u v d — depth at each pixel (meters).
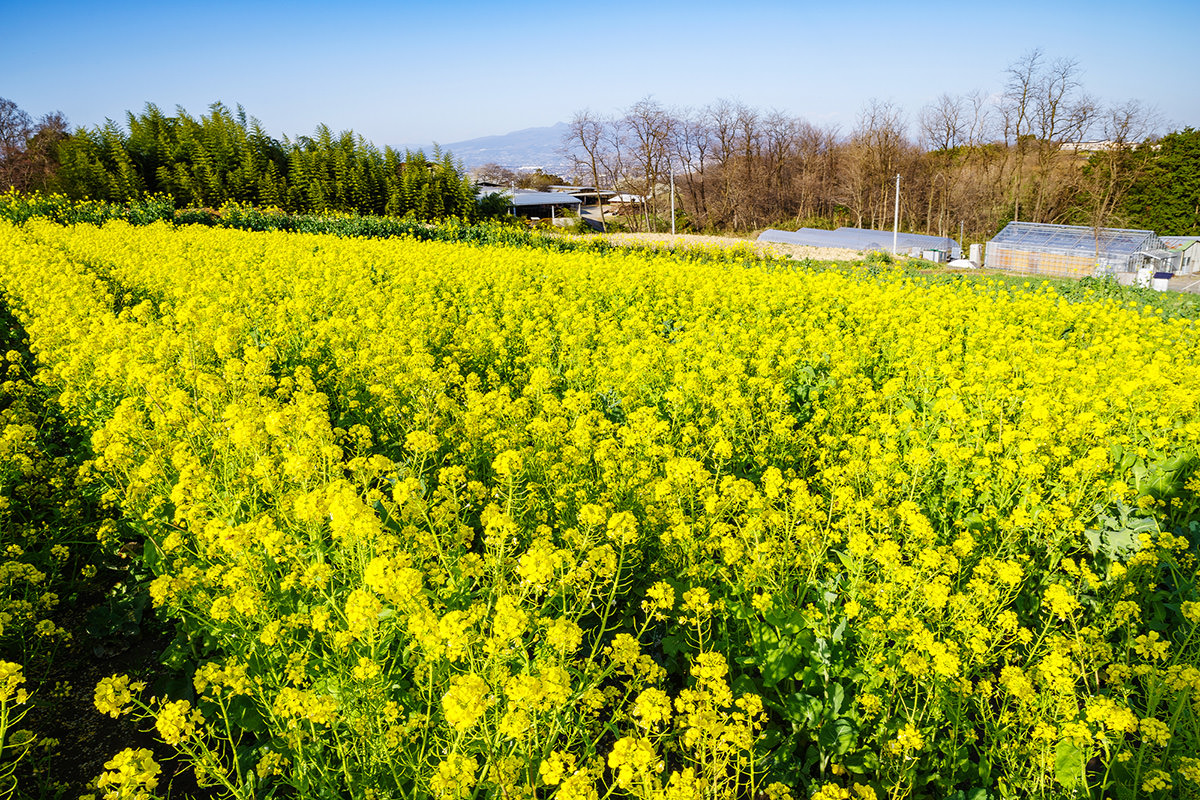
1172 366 9.18
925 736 3.51
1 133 70.75
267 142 42.09
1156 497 5.95
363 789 3.26
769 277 17.77
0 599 4.41
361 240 23.73
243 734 3.88
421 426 6.78
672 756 3.68
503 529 4.00
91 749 3.93
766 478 5.10
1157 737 3.18
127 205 32.22
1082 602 4.57
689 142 82.44
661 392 8.05
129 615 4.72
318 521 4.12
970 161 73.12
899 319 12.12
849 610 3.86
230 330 8.56
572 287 15.42
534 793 3.01
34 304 10.76
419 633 3.26
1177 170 60.78
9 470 5.75
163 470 5.52
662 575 4.59
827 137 83.62
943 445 5.86
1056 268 43.09
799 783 3.55
